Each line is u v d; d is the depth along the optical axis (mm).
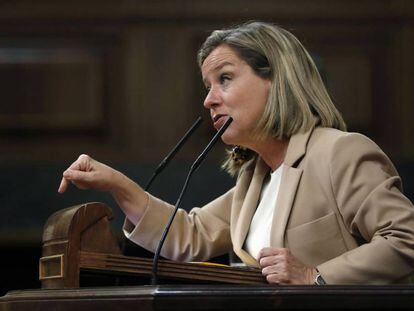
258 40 8094
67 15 18984
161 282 7312
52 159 18344
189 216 8789
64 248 7047
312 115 7945
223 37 8211
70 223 7070
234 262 9352
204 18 19109
